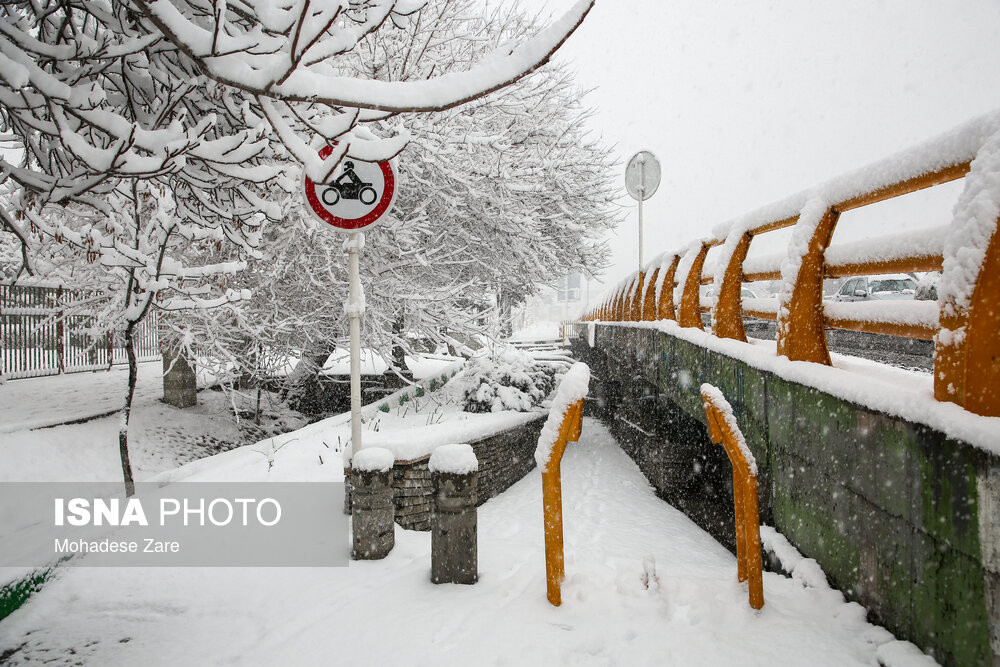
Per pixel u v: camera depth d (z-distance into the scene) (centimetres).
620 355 1164
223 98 326
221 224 417
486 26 1104
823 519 317
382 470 417
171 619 340
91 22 390
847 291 1593
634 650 267
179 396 1219
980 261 205
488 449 760
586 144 1416
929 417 215
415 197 1096
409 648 284
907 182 256
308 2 183
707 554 492
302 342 1141
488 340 1168
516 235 1180
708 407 309
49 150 327
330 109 471
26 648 314
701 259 652
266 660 289
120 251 435
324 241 938
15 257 1174
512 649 276
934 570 219
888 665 226
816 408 321
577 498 756
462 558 357
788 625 273
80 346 1588
